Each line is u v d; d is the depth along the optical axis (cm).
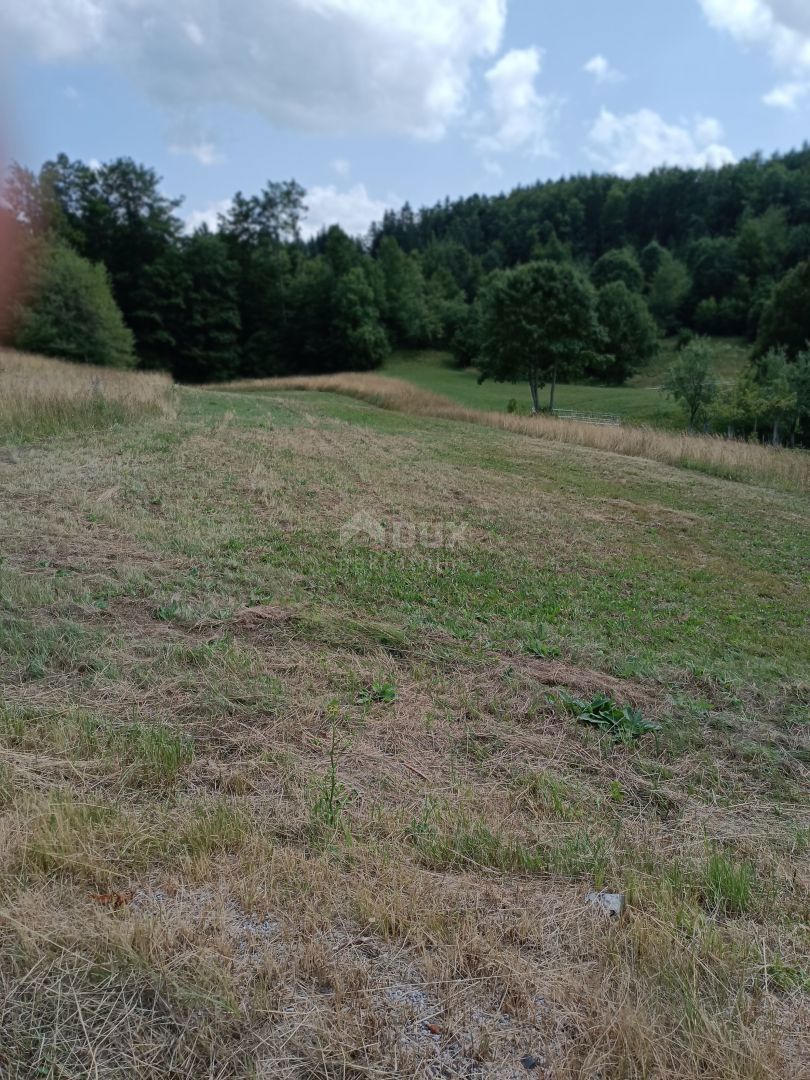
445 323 7050
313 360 5975
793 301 4112
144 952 201
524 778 325
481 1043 186
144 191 5159
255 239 5859
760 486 1381
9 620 427
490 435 1791
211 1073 172
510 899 244
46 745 307
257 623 471
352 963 208
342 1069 176
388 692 390
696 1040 189
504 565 703
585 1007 199
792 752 380
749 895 253
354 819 280
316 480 984
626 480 1299
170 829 260
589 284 3472
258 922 222
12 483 790
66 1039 178
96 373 2069
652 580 711
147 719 341
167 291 5075
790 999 210
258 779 304
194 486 860
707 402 3048
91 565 552
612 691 423
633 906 242
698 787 338
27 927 204
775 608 665
